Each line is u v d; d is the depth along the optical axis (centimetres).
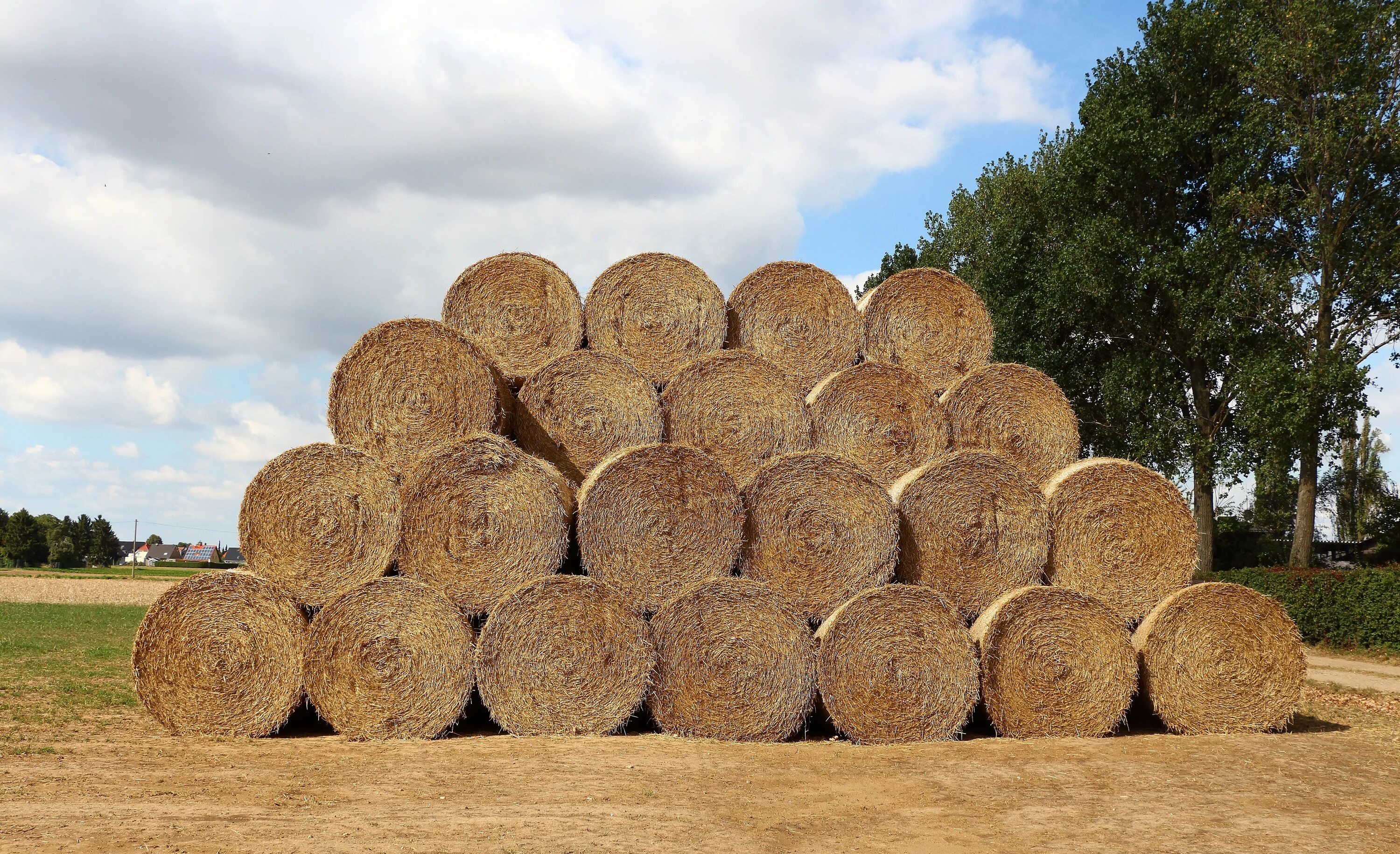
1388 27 2488
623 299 1201
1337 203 2644
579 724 955
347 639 940
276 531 961
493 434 1020
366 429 1030
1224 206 2667
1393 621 2031
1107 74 2991
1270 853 613
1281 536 3500
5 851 537
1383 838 655
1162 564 1107
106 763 805
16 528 9200
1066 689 1018
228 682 944
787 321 1262
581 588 960
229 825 612
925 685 986
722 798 723
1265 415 2517
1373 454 4891
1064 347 3020
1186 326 2695
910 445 1173
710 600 973
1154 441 2680
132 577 5703
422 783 749
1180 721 1055
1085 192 2927
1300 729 1105
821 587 1022
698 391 1127
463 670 951
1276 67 2561
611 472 988
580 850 576
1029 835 646
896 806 718
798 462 1029
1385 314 2664
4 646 1791
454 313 1161
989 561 1069
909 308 1308
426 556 966
